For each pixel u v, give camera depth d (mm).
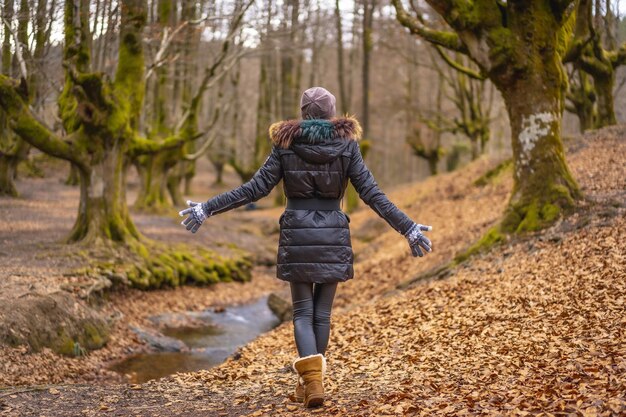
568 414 3732
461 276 10305
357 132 4438
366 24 33188
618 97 24750
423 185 28734
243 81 48531
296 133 4340
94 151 14461
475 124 31766
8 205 22516
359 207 33438
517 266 9617
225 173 71562
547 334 6133
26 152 25812
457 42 11609
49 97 17875
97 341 9727
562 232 10180
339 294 14016
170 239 20094
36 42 13852
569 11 12031
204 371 6914
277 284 19797
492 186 21094
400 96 38531
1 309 8516
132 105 15203
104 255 14125
